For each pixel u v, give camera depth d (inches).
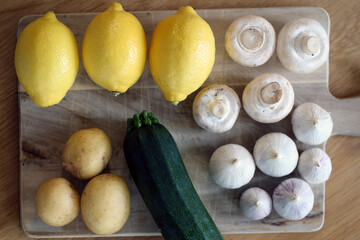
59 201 17.3
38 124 19.1
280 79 18.4
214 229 17.4
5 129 19.5
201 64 16.4
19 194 19.4
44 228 19.1
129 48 16.1
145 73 19.2
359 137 20.0
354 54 20.1
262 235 19.9
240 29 18.4
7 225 19.4
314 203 19.5
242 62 18.7
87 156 17.3
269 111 18.3
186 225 16.9
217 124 18.3
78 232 19.1
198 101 18.3
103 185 17.2
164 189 16.8
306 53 18.3
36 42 16.0
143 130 17.3
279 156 17.6
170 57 16.1
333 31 20.1
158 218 17.1
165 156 17.0
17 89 19.5
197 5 19.8
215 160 18.2
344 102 19.5
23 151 19.1
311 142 18.7
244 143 19.4
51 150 19.1
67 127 19.2
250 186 19.3
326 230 20.0
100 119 19.2
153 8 19.7
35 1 19.5
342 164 20.1
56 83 16.4
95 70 16.4
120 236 19.6
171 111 19.3
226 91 18.4
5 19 19.5
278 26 19.4
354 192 20.0
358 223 20.0
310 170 18.3
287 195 18.1
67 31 16.7
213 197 19.3
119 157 19.1
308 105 18.7
